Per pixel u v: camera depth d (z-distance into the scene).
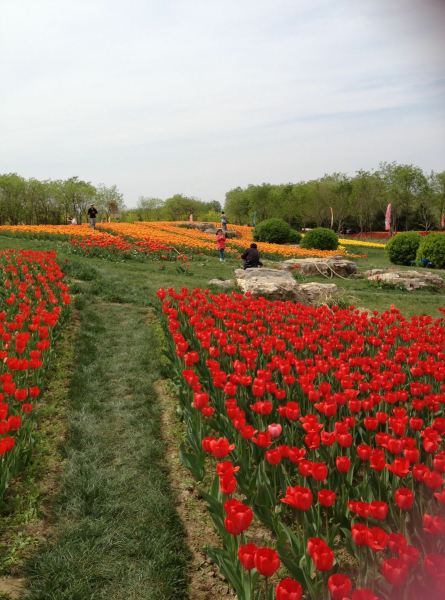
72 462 5.56
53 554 4.14
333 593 2.58
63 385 7.76
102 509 4.78
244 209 96.38
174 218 97.38
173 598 3.82
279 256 29.53
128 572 4.00
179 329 8.94
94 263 20.89
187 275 20.45
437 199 71.38
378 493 4.04
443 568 2.60
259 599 3.28
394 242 31.83
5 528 4.49
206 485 5.31
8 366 6.45
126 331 10.87
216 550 3.64
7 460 4.66
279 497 4.65
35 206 79.12
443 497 3.40
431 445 4.14
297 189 86.44
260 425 5.27
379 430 5.26
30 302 10.45
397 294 19.36
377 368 6.73
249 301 11.05
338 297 15.64
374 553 3.15
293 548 3.52
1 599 3.68
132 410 7.01
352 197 76.50
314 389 5.83
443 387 6.03
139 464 5.61
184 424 6.64
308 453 4.98
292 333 8.51
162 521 4.64
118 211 89.19
